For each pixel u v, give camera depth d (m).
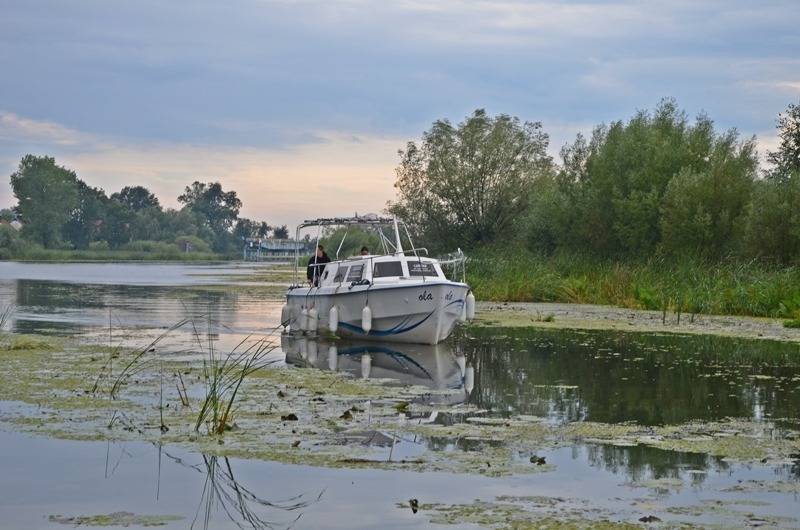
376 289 21.25
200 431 11.23
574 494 8.73
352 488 8.93
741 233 35.41
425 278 21.56
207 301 36.06
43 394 13.58
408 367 17.36
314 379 15.62
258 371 16.50
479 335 23.06
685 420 12.17
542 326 25.27
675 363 17.70
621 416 12.44
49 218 153.38
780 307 27.88
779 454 10.27
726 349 19.86
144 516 8.09
